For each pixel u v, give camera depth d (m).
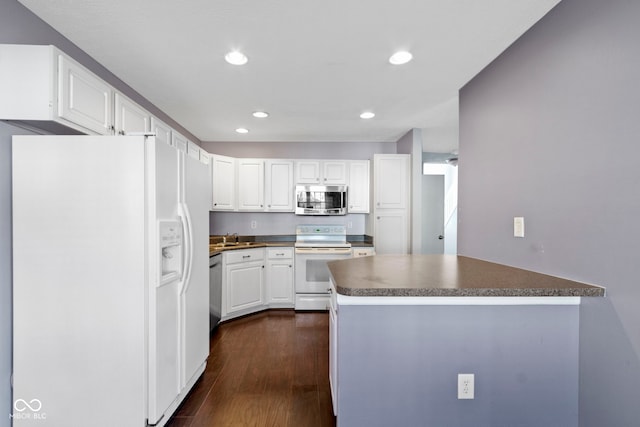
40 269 1.46
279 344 2.70
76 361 1.46
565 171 1.38
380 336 1.33
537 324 1.33
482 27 1.62
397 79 2.26
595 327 1.24
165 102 2.72
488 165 1.99
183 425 1.64
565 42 1.38
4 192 1.45
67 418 1.46
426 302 1.32
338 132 3.75
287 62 2.02
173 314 1.69
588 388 1.28
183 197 1.79
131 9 1.50
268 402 1.85
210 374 2.18
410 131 3.63
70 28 1.65
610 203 1.17
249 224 4.21
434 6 1.47
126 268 1.47
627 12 1.10
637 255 1.08
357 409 1.33
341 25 1.62
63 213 1.47
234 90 2.47
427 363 1.33
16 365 1.45
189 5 1.47
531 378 1.33
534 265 1.57
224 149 4.18
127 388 1.47
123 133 2.04
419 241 3.56
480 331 1.33
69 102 1.55
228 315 3.29
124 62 2.01
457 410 1.34
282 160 3.96
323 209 3.92
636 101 1.08
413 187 3.57
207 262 2.19
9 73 1.43
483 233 2.03
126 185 1.48
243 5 1.47
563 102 1.39
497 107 1.90
